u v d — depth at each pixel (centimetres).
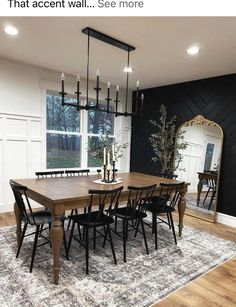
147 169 538
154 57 326
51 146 460
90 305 183
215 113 409
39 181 292
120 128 555
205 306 189
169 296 199
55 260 207
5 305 180
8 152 390
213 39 260
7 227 330
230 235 344
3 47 313
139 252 278
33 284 206
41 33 263
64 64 382
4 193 391
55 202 203
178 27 236
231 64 340
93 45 293
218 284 220
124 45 285
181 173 461
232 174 386
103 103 529
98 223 238
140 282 217
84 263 246
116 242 303
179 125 470
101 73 420
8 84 379
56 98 460
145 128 541
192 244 306
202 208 421
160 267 246
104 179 308
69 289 202
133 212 271
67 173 387
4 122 382
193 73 395
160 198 316
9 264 237
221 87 400
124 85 511
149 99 530
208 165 414
